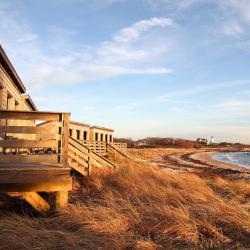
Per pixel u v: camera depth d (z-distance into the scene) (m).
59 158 7.88
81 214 6.86
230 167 32.06
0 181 7.15
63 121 7.82
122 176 13.40
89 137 28.75
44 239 5.55
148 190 10.16
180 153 73.19
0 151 10.96
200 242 6.02
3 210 7.75
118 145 35.91
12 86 12.72
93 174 14.33
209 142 182.25
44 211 7.69
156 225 6.55
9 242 5.30
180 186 12.03
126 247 5.58
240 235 6.39
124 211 7.53
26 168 7.33
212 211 7.55
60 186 7.49
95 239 5.68
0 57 9.73
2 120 11.17
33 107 18.72
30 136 16.05
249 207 8.51
